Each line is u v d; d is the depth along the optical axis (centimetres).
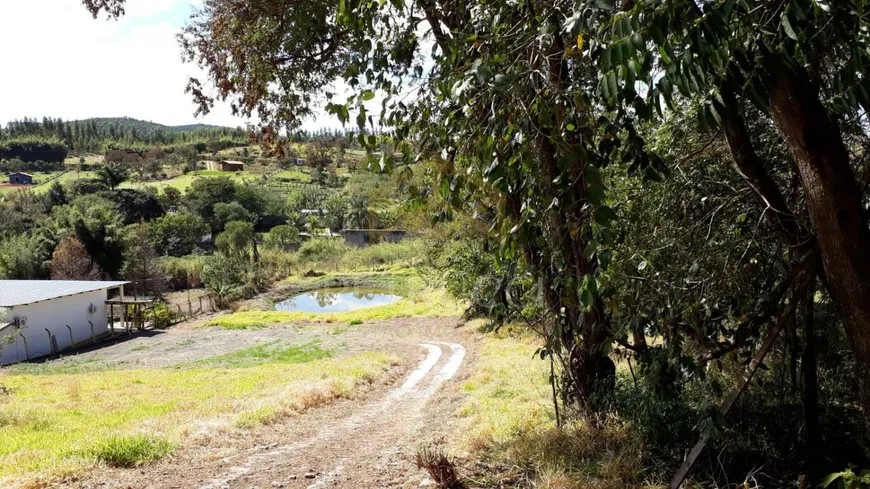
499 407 976
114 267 4412
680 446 603
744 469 584
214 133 16312
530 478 582
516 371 1396
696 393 679
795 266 490
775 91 365
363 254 5856
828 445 643
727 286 567
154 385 1698
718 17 235
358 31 529
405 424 1062
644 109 259
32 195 6481
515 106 327
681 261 584
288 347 2642
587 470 576
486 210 376
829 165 376
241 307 4047
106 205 5856
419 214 1845
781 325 503
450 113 385
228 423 1014
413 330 2869
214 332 3200
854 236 386
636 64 245
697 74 248
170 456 808
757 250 582
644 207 602
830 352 782
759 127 598
